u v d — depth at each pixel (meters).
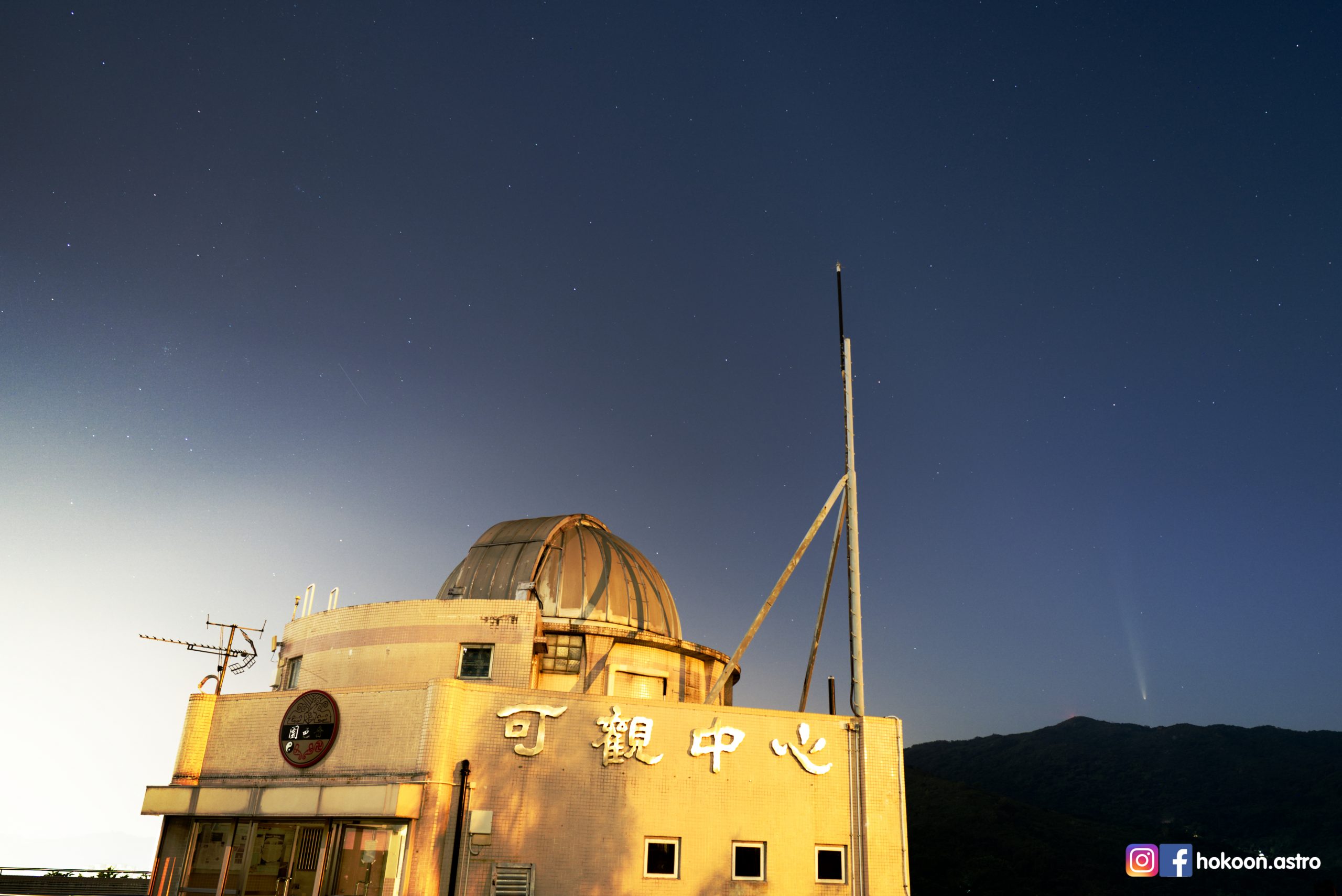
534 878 21.81
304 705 24.00
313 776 23.09
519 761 22.69
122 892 43.97
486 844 21.78
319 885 21.72
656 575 34.91
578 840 22.41
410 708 22.77
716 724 24.34
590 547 32.62
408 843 21.19
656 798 23.28
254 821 23.14
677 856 23.02
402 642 27.80
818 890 23.80
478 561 32.06
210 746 24.62
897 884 24.38
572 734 23.27
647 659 30.55
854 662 26.23
